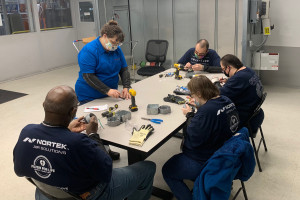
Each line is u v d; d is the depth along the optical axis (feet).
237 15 14.78
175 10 16.81
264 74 16.81
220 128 5.91
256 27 15.01
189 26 16.63
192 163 6.30
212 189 5.25
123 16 18.61
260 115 8.53
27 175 4.62
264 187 7.99
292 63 15.89
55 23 23.12
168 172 6.49
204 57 11.32
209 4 15.52
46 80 20.30
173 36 17.43
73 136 4.43
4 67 19.85
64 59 24.34
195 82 6.17
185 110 6.95
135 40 18.89
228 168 5.12
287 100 14.39
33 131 4.53
